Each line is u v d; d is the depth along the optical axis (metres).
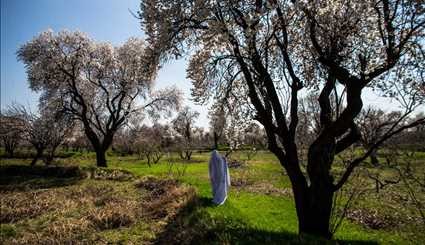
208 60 16.44
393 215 21.12
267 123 15.38
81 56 47.94
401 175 15.74
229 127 17.66
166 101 56.25
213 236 13.52
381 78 14.08
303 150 20.42
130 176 36.91
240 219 16.80
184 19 14.39
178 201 21.06
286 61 15.12
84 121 49.03
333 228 16.11
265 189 31.44
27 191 29.41
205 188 25.62
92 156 76.56
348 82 13.38
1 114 51.84
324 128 14.45
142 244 14.91
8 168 41.91
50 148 62.47
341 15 13.27
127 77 50.12
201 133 114.69
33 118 51.84
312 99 17.95
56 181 35.09
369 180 26.75
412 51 13.52
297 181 15.20
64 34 48.00
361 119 16.23
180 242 14.03
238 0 13.27
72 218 19.02
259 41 14.66
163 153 78.00
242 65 14.88
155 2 14.56
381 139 13.88
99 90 53.19
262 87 15.43
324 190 14.66
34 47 47.47
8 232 17.27
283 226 18.19
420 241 17.25
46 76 48.31
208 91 17.22
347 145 14.96
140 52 49.72
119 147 88.56
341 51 14.05
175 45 15.34
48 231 17.09
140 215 19.47
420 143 15.77
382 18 13.45
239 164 50.66
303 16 13.54
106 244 15.10
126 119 54.50
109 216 18.47
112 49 50.59
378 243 16.55
